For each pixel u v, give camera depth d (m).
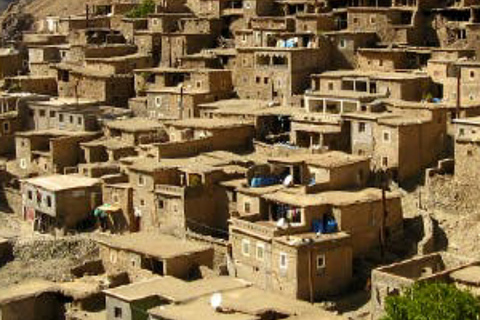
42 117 126.12
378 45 120.50
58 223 102.94
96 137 117.44
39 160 116.12
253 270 83.38
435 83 108.88
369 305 78.69
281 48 118.44
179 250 84.38
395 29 120.50
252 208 89.12
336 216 84.12
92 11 174.00
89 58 139.25
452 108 98.25
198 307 70.56
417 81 107.75
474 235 83.19
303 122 102.50
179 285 77.06
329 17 124.62
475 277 71.50
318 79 114.94
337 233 83.12
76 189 102.81
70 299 83.38
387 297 64.31
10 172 118.50
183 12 148.62
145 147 106.94
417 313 59.78
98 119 121.19
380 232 86.00
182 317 68.06
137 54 140.62
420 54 115.44
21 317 82.81
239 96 123.12
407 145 93.94
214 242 87.94
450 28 118.12
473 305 60.22
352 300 80.00
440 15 120.31
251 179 92.69
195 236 90.38
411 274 76.06
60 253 97.00
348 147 99.06
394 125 93.38
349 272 82.12
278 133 108.44
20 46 160.62
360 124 97.25
